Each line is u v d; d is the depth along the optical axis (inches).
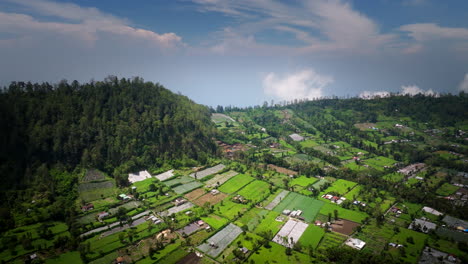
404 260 5383.9
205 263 5329.7
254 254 5575.8
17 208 6599.4
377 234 6333.7
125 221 6619.1
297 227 6579.7
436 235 6186.0
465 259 5329.7
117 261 5221.5
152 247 5649.6
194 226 6560.0
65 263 5142.7
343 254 5310.0
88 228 6181.1
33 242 5600.4
